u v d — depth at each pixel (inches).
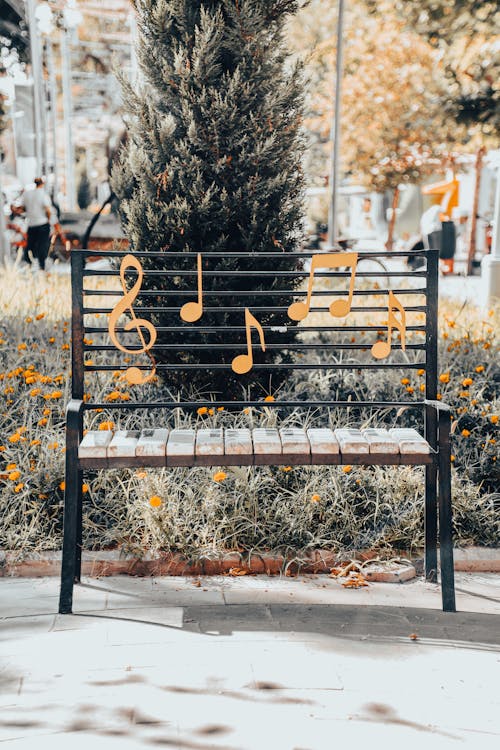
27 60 641.0
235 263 204.8
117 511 175.5
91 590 155.5
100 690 118.8
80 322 158.1
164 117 206.1
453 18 607.8
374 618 144.8
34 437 200.8
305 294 162.9
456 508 179.8
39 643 133.4
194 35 202.1
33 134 669.3
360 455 148.5
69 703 115.3
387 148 1059.3
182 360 211.5
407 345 163.5
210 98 199.9
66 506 145.9
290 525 170.7
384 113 1023.0
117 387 222.8
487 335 295.0
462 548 173.3
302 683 121.5
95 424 207.5
